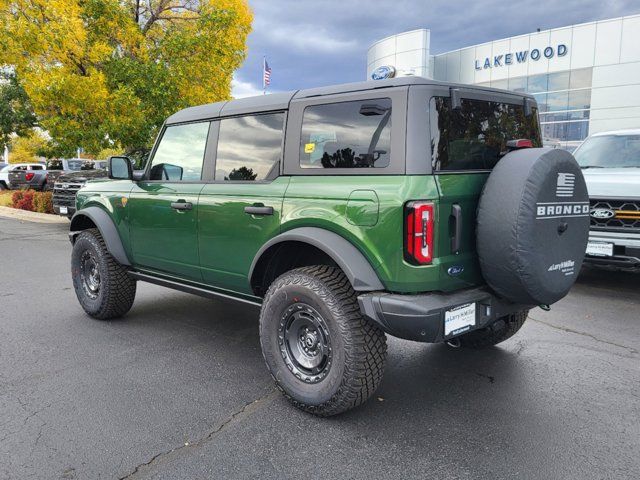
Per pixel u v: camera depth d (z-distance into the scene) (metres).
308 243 3.21
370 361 3.03
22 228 12.67
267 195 3.51
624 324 5.07
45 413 3.28
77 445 2.92
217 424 3.17
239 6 13.43
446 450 2.87
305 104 3.44
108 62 12.39
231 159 3.93
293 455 2.83
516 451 2.85
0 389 3.63
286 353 3.33
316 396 3.16
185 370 3.99
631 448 2.88
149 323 5.18
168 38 12.95
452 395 3.56
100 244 5.01
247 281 3.76
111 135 12.41
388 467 2.71
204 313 5.55
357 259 2.99
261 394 3.59
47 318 5.35
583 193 3.23
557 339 4.67
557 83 24.48
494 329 3.59
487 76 26.66
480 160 3.29
